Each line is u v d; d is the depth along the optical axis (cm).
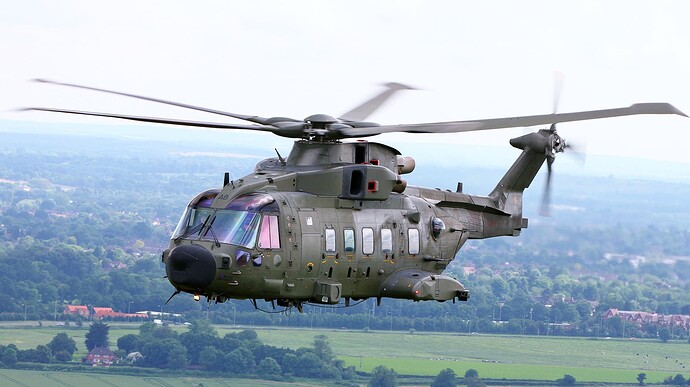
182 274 5416
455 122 5428
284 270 5525
